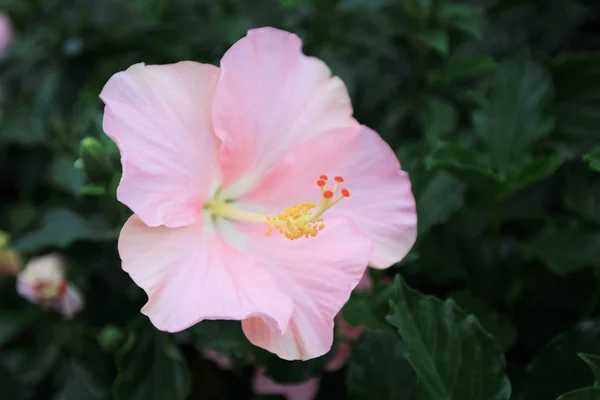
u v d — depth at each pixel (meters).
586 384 0.37
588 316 0.42
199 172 0.36
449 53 0.52
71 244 0.47
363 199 0.37
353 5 0.50
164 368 0.39
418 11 0.50
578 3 0.53
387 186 0.37
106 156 0.39
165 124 0.35
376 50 0.52
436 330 0.36
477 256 0.45
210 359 0.45
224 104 0.36
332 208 0.37
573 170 0.46
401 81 0.52
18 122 0.55
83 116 0.51
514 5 0.54
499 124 0.44
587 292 0.43
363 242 0.36
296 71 0.37
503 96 0.44
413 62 0.52
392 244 0.37
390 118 0.50
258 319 0.35
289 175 0.38
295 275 0.36
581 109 0.46
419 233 0.42
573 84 0.45
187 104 0.35
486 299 0.44
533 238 0.44
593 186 0.46
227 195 0.38
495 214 0.43
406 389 0.37
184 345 0.46
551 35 0.54
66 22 0.57
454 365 0.36
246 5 0.53
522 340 0.43
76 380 0.45
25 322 0.49
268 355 0.39
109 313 0.48
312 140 0.37
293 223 0.36
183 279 0.34
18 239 0.45
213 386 0.46
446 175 0.43
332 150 0.37
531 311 0.44
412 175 0.43
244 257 0.36
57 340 0.49
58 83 0.54
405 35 0.51
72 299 0.47
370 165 0.37
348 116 0.38
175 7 0.55
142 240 0.34
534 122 0.43
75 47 0.52
